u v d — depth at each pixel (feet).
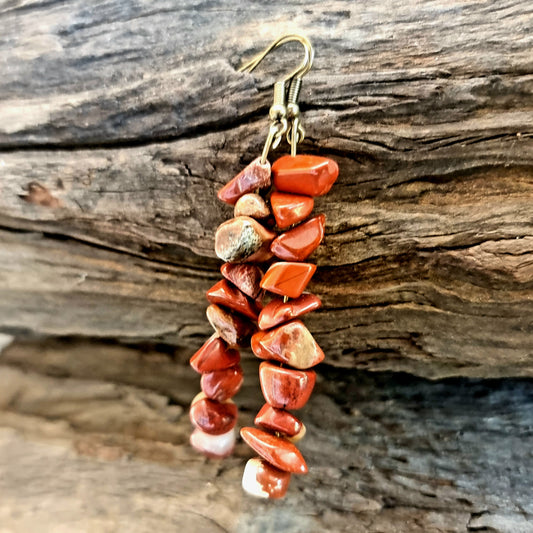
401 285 0.37
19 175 0.38
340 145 0.34
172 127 0.35
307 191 0.32
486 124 0.32
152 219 0.38
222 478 0.37
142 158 0.36
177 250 0.39
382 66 0.33
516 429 0.39
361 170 0.34
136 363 0.45
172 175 0.36
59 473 0.37
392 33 0.33
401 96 0.33
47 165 0.37
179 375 0.44
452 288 0.36
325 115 0.34
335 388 0.43
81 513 0.35
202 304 0.41
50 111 0.36
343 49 0.33
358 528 0.34
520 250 0.33
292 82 0.33
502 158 0.33
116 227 0.39
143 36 0.35
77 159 0.37
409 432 0.39
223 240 0.33
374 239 0.35
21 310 0.44
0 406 0.42
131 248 0.39
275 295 0.38
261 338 0.33
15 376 0.44
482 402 0.41
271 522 0.34
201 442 0.38
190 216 0.37
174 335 0.43
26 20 0.37
